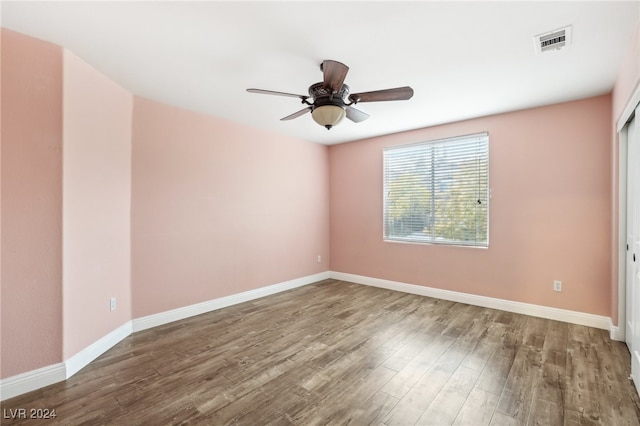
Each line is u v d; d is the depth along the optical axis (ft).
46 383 6.78
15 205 6.46
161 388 6.77
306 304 12.83
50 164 6.87
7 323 6.36
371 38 6.64
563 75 8.41
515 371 7.41
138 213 9.96
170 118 10.74
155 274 10.40
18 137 6.48
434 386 6.81
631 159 8.16
